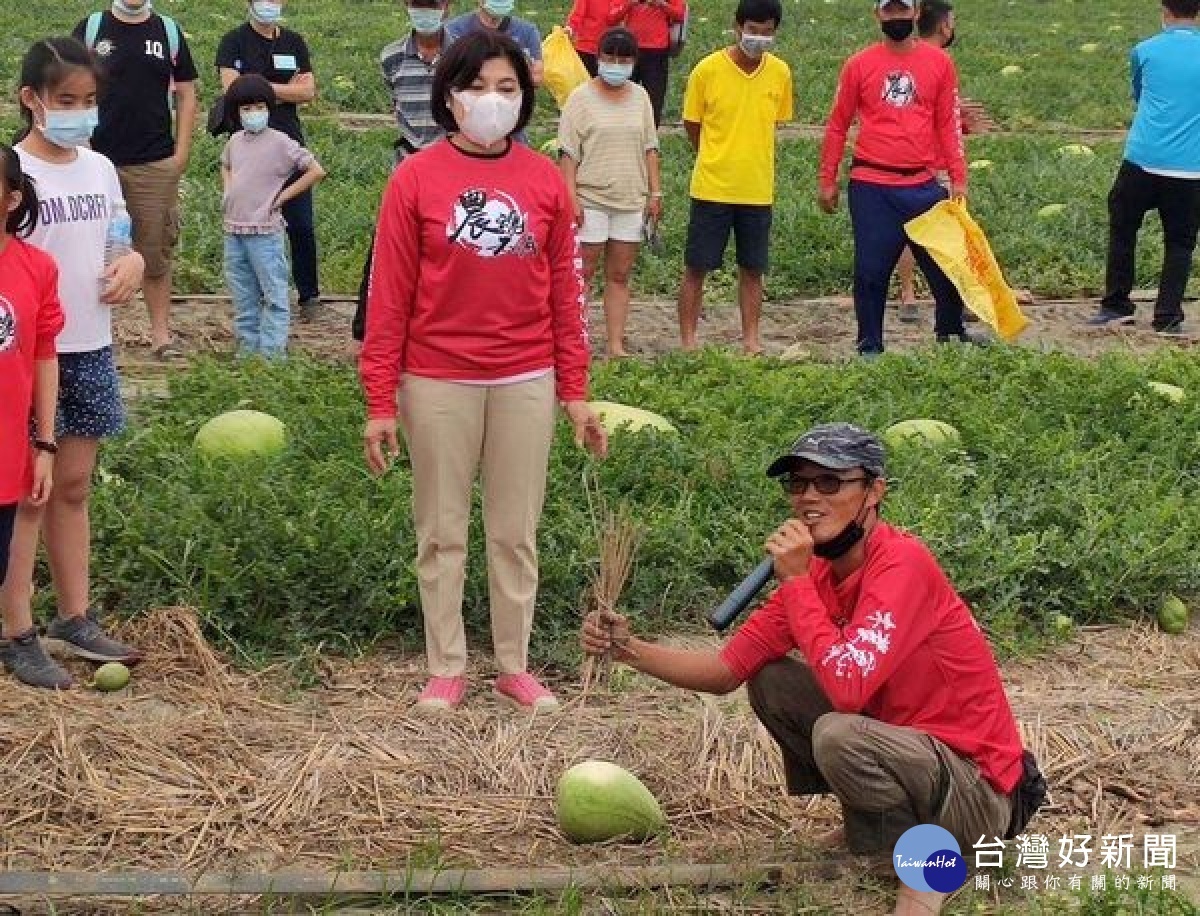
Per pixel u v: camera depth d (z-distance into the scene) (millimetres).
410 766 6727
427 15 11266
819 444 5715
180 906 5828
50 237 7012
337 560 7887
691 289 12914
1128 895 5930
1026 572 8414
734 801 6602
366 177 18812
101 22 11383
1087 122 25281
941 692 5777
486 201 6781
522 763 6777
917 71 12289
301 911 5836
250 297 12086
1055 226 17391
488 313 6895
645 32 16797
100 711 7062
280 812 6383
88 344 7188
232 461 9008
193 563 7969
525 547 7203
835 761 5691
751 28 12234
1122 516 9008
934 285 12805
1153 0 42031
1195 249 17172
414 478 7117
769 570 5906
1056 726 7242
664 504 9070
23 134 7254
